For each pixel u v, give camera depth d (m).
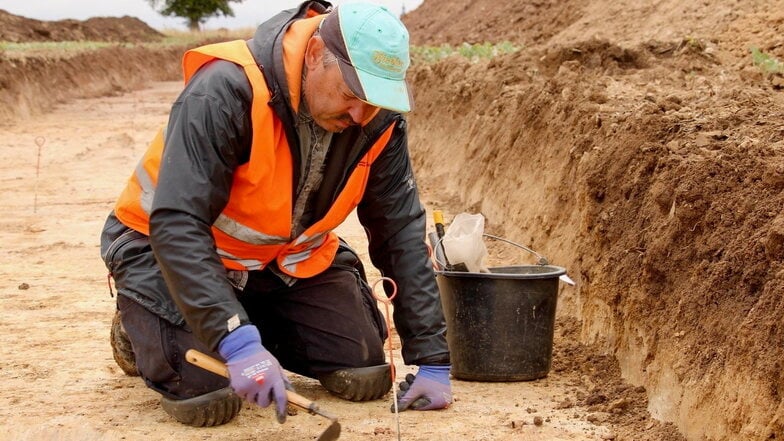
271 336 4.18
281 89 3.29
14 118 19.17
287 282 3.91
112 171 12.13
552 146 6.62
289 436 3.65
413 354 3.91
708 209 3.96
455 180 9.27
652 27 11.34
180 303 3.23
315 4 3.46
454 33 21.31
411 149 11.97
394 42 3.13
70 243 7.79
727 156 4.09
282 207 3.54
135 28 56.22
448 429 3.70
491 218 7.60
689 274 3.92
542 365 4.32
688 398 3.57
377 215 3.86
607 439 3.59
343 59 3.13
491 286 4.22
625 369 4.24
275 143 3.39
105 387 4.27
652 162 4.67
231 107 3.26
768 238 3.38
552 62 9.05
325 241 4.01
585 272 4.95
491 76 9.63
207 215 3.27
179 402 3.70
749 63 7.82
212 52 3.34
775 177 3.72
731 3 10.08
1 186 10.85
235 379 3.14
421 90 12.81
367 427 3.73
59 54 27.12
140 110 22.69
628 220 4.65
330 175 3.60
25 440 3.66
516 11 18.75
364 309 4.07
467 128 9.59
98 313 5.70
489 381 4.31
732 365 3.36
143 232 3.72
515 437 3.62
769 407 3.09
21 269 6.89
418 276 3.86
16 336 5.18
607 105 6.21
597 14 13.92
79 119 20.20
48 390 4.24
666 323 3.96
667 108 5.31
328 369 4.02
